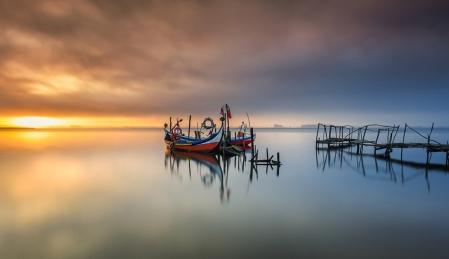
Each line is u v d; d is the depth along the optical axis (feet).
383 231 39.47
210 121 150.10
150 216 46.75
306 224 42.55
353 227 41.19
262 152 168.14
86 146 215.31
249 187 70.13
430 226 41.34
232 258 32.04
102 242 36.40
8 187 69.77
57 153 159.12
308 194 62.13
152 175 88.07
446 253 32.71
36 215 47.37
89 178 82.89
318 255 32.55
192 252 33.50
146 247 34.88
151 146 218.18
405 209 50.14
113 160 127.03
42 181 77.92
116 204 54.08
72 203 54.80
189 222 43.75
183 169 100.48
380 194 61.62
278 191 65.46
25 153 158.92
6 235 38.86
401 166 103.65
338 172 92.89
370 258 31.71
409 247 34.32
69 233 39.47
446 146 96.73
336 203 54.60
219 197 59.72
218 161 122.62
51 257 32.73
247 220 44.73
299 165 110.32
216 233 39.14
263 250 33.96
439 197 58.65
